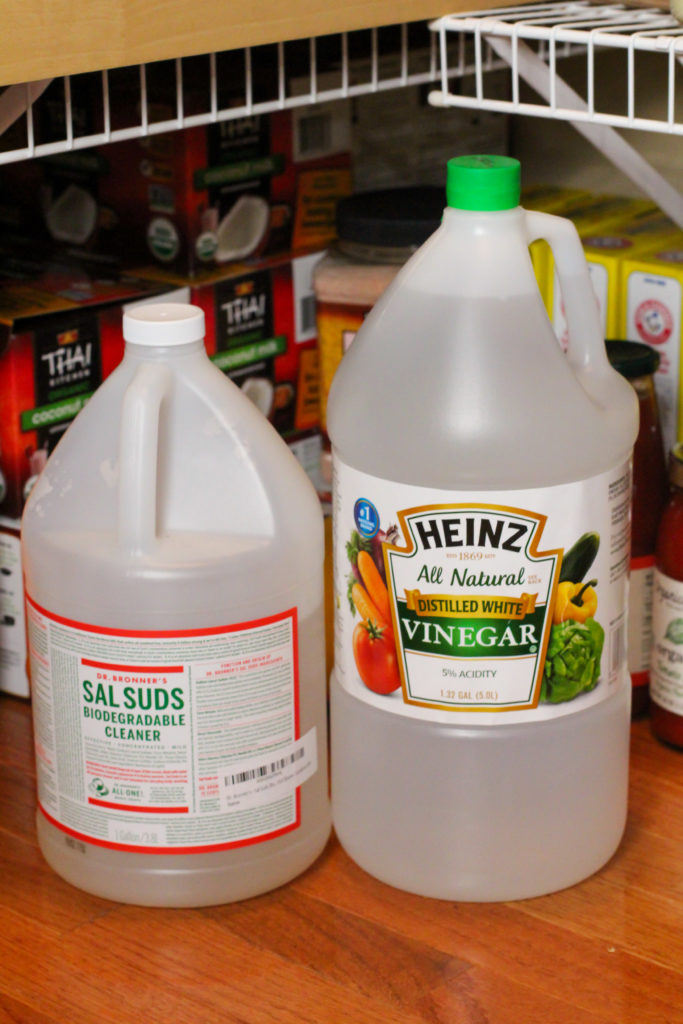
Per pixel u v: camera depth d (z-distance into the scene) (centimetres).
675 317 126
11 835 114
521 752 101
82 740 100
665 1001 94
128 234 137
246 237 138
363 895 106
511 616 96
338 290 136
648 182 125
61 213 142
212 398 99
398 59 140
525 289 96
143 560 95
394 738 103
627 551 103
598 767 104
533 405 95
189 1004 94
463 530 95
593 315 102
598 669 100
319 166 143
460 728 100
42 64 86
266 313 138
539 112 107
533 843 103
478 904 105
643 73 149
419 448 95
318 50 135
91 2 87
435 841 103
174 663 96
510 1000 94
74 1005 94
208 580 96
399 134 152
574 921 102
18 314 120
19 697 134
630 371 119
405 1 108
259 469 99
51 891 106
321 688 106
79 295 126
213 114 109
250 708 99
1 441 123
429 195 141
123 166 134
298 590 100
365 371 99
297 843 106
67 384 124
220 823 101
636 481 123
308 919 103
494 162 96
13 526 126
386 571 98
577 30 112
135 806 100
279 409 143
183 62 125
